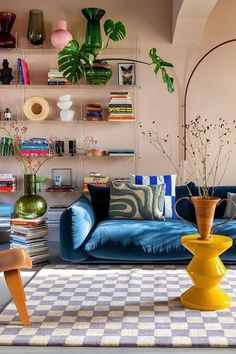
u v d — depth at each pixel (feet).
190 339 7.82
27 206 13.62
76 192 17.04
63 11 16.66
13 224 13.33
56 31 16.01
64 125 16.96
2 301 10.05
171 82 15.53
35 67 16.79
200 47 16.55
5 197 17.07
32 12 16.14
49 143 16.51
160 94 16.74
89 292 10.36
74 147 16.61
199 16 14.16
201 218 9.26
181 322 8.56
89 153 16.39
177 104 16.71
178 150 16.76
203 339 7.82
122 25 15.62
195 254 9.29
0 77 16.56
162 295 10.07
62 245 12.48
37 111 16.76
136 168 16.93
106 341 7.80
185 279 11.19
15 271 8.66
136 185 14.08
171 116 16.74
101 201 14.66
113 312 9.12
